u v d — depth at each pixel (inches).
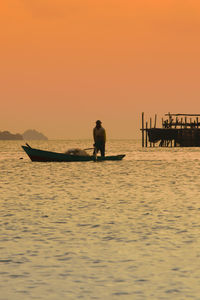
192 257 1374.3
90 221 1875.0
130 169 4729.3
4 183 3373.5
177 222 1849.2
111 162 5639.8
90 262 1331.2
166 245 1504.7
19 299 1069.8
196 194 2701.8
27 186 3174.2
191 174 4163.4
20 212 2084.2
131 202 2384.4
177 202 2377.0
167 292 1108.5
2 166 5191.9
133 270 1262.3
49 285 1154.7
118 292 1110.4
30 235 1638.8
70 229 1731.1
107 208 2188.7
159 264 1312.7
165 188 3026.6
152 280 1186.6
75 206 2253.9
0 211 2111.2
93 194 2726.4
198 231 1690.5
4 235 1636.3
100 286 1147.9
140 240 1568.7
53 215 2007.9
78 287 1141.7
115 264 1314.0
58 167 4926.2
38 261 1339.8
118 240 1568.7
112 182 3432.6
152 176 3946.9
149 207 2214.6
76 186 3166.8
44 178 3750.0
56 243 1530.5
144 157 7445.9
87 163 5457.7
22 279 1195.3
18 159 6943.9
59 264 1314.0
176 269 1269.7
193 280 1186.6
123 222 1854.1
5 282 1175.0
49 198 2551.7
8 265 1302.9
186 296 1083.3
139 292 1109.1
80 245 1507.1
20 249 1459.2
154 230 1712.6
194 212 2066.9
